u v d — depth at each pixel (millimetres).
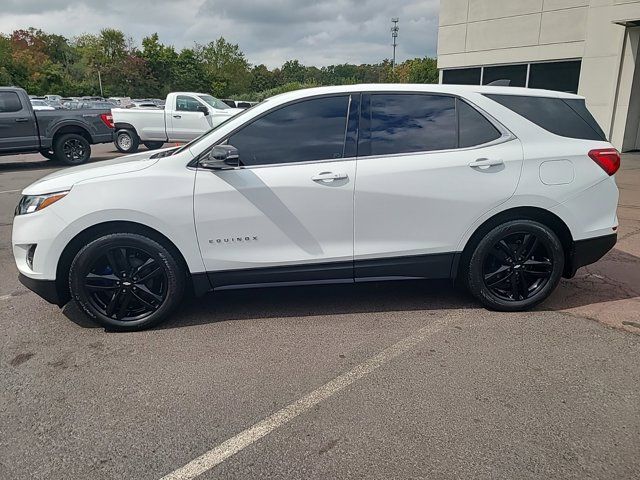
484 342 3488
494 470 2271
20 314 4078
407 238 3779
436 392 2891
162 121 15867
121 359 3332
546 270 3947
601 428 2549
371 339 3562
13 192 9586
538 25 13852
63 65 83750
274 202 3631
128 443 2506
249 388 2971
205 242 3652
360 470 2295
